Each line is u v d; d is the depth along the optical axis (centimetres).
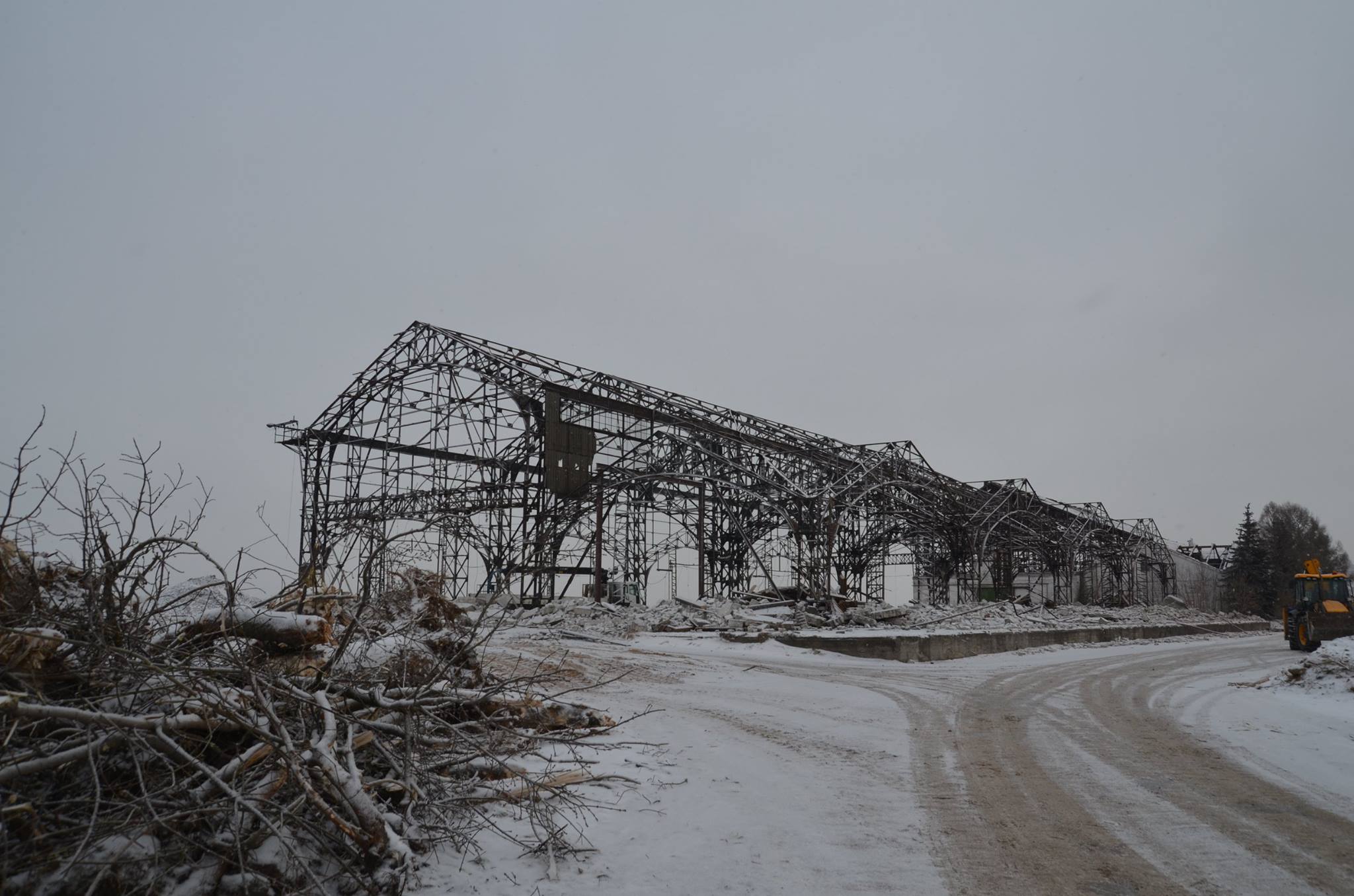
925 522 4875
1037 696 1736
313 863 539
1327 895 597
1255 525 8200
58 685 563
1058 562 5556
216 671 579
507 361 3397
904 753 1105
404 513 3459
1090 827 765
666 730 1205
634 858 657
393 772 645
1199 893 599
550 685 1441
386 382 3744
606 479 3672
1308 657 1950
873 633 2775
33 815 479
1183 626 4528
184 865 502
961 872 642
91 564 575
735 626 3019
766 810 811
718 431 3844
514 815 726
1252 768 1035
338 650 654
